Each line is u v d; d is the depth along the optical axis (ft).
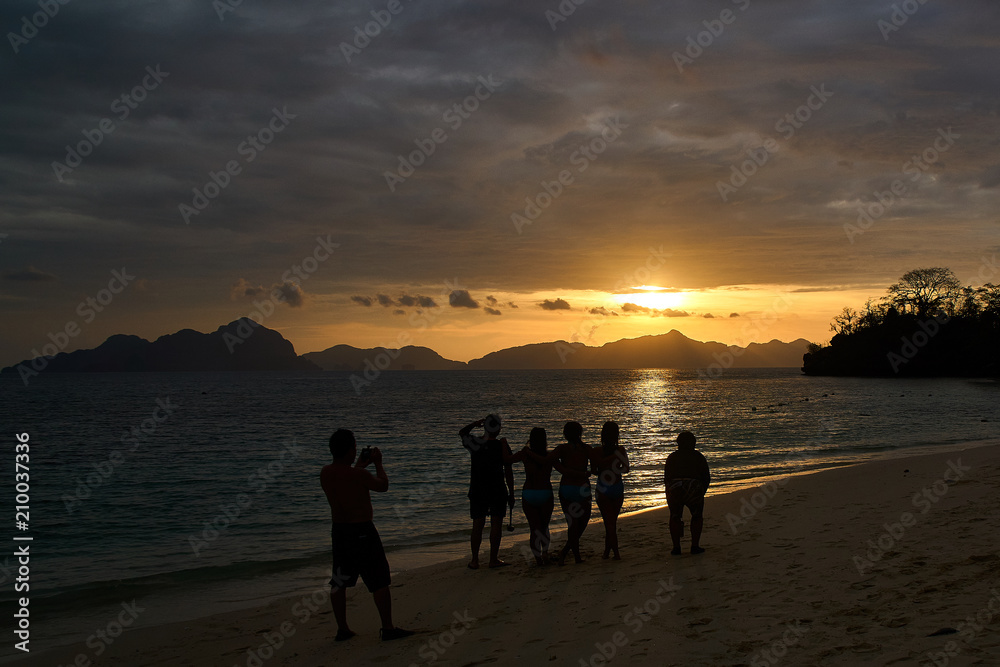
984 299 324.60
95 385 437.58
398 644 18.66
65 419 150.92
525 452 27.09
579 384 429.38
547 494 26.63
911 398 186.50
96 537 40.78
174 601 27.37
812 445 82.43
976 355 319.27
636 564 25.41
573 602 20.97
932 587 18.28
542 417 148.15
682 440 27.27
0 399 248.93
